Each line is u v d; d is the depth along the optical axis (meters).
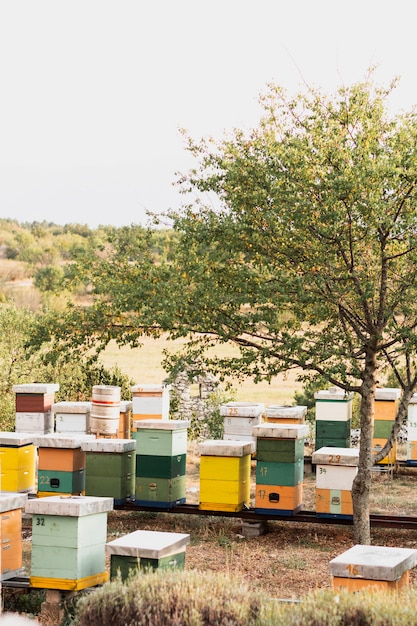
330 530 16.03
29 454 16.45
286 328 14.23
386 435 21.11
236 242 13.67
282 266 13.89
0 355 26.14
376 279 14.11
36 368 26.62
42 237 153.00
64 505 10.93
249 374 13.88
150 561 9.98
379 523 15.13
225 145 13.98
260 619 8.03
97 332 14.54
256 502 15.44
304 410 19.75
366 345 13.98
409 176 13.02
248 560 13.85
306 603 8.16
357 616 7.84
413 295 13.98
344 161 13.01
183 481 16.20
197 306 13.97
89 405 19.50
